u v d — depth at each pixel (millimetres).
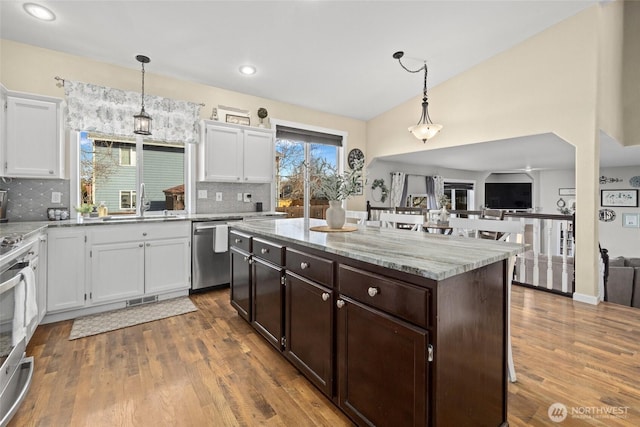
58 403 1664
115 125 3371
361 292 1417
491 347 1409
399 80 4488
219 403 1688
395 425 1259
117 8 2580
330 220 2336
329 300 1607
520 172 9367
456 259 1303
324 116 5379
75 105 3154
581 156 3357
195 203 4031
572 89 3420
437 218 4434
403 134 5320
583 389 1809
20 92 2727
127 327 2639
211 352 2232
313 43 3365
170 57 3381
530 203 9367
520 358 2146
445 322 1147
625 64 4371
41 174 2855
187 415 1591
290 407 1660
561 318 2859
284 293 2037
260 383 1871
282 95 4598
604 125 3525
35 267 2357
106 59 3332
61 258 2713
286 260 2014
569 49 3432
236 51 3387
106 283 2938
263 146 4375
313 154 5371
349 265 1499
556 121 3541
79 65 3246
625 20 4332
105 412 1604
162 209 3869
